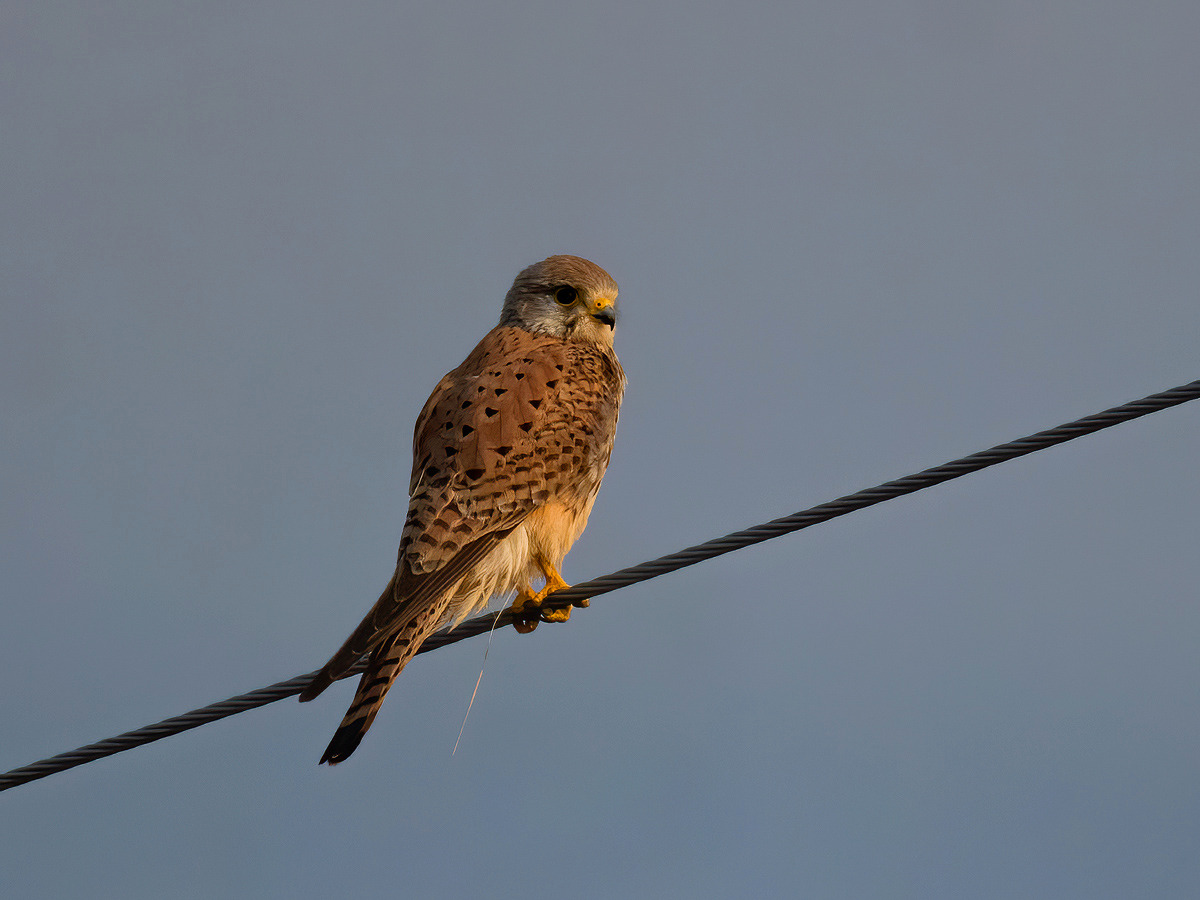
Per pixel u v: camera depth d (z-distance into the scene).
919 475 8.96
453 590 10.45
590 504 11.60
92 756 9.38
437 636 10.24
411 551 10.12
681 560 9.77
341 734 9.02
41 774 9.41
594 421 11.49
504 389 11.32
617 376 12.55
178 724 9.26
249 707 9.23
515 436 10.93
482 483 10.58
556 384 11.58
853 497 9.05
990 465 8.84
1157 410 8.51
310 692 8.76
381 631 9.44
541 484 10.83
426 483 10.67
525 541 10.91
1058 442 8.71
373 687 9.29
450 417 11.19
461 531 10.32
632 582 10.22
